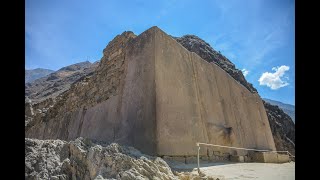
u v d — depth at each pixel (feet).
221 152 35.60
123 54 35.24
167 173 19.04
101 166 17.99
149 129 26.22
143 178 16.31
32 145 22.13
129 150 22.77
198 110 33.09
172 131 27.50
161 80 28.25
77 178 18.71
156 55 28.76
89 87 43.16
